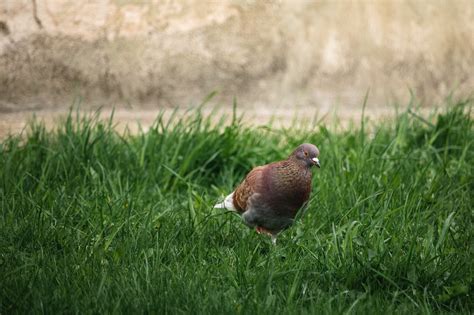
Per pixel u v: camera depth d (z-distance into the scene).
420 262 8.05
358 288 7.81
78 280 7.67
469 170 11.09
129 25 15.21
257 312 6.98
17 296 7.24
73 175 10.60
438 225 9.04
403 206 9.08
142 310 6.97
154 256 8.26
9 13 14.98
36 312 6.95
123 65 15.12
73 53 15.03
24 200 9.55
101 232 8.71
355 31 15.80
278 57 15.56
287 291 7.61
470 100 12.93
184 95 15.26
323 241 8.70
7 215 9.28
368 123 14.31
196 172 11.43
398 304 7.64
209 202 10.23
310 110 15.32
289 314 7.01
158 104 15.20
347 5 15.85
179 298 7.22
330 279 7.81
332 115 15.07
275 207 9.01
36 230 8.84
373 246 8.26
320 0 15.81
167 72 15.23
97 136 11.42
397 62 15.81
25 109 14.82
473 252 8.33
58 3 15.14
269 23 15.56
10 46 14.89
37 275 7.65
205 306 7.08
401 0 16.02
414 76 15.82
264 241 9.14
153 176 10.80
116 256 8.24
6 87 14.84
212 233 9.16
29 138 11.38
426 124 12.84
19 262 8.13
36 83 14.95
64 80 15.03
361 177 10.32
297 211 9.13
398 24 15.92
